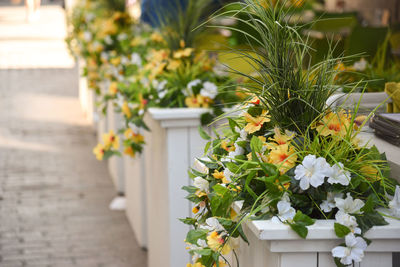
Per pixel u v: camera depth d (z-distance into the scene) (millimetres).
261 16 1786
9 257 4676
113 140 3664
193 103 3230
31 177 6887
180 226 3289
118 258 4668
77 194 6301
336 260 1555
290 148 1717
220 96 3199
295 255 1587
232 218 1821
